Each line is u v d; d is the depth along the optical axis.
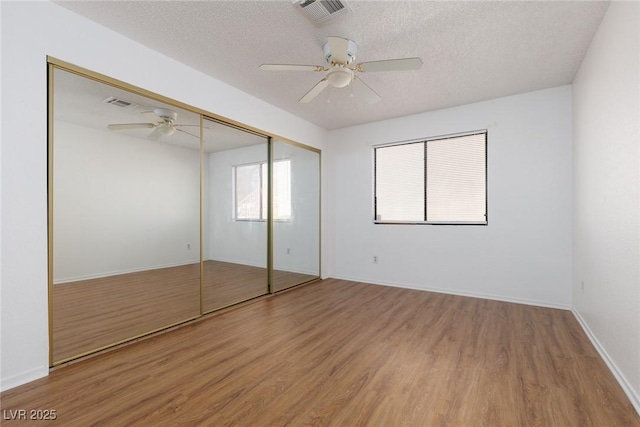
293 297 3.86
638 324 1.61
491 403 1.65
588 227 2.59
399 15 2.10
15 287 1.83
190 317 3.00
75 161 2.40
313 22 2.19
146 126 2.92
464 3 1.98
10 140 1.81
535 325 2.82
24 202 1.87
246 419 1.52
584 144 2.71
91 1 1.99
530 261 3.49
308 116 4.34
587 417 1.53
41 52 1.94
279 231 4.17
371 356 2.21
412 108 3.99
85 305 2.53
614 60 1.92
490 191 3.71
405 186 4.39
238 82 3.24
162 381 1.88
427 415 1.55
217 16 2.14
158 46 2.54
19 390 1.76
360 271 4.75
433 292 4.07
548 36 2.35
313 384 1.84
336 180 4.99
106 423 1.49
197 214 3.30
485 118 3.72
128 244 2.95
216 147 3.56
